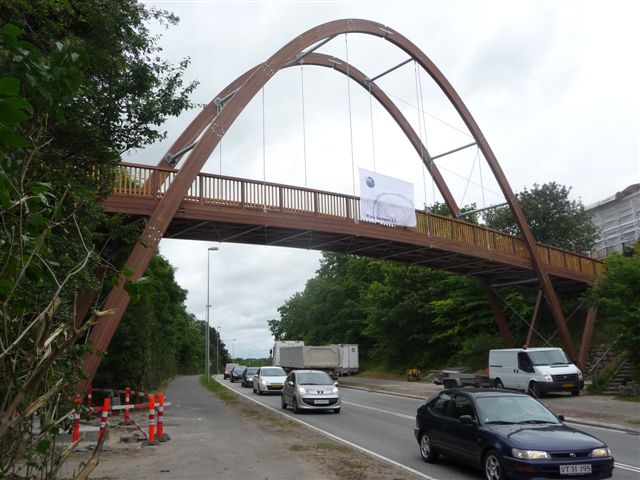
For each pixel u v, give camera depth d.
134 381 24.53
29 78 3.12
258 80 21.95
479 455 8.04
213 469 8.77
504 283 36.16
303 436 12.66
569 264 35.56
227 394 29.42
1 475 3.16
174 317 57.50
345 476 8.18
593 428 14.41
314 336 67.31
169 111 10.62
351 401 23.80
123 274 3.34
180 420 16.41
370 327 49.56
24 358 3.04
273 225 20.78
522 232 32.62
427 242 26.16
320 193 22.48
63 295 6.78
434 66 33.12
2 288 2.79
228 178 20.02
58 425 3.55
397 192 25.23
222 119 20.03
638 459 10.02
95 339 15.37
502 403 8.71
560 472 7.02
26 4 7.16
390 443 11.98
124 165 17.52
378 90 34.16
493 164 33.25
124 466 9.05
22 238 2.96
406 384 36.34
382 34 30.44
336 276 68.69
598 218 51.53
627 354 23.22
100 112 9.58
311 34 25.30
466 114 33.56
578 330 37.03
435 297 44.47
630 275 22.72
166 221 17.73
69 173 7.80
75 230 7.16
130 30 9.87
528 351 23.42
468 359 39.47
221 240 22.81
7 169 3.23
